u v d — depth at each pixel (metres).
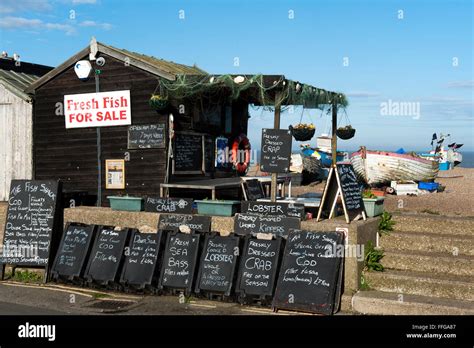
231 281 8.43
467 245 8.87
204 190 12.50
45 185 10.31
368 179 26.38
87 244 9.70
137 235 9.40
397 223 9.95
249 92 10.71
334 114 11.30
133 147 11.28
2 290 9.30
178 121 11.37
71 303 8.49
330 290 7.73
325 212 9.45
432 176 25.84
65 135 12.08
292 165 28.03
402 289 8.17
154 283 8.98
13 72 14.04
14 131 12.67
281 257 8.44
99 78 11.63
